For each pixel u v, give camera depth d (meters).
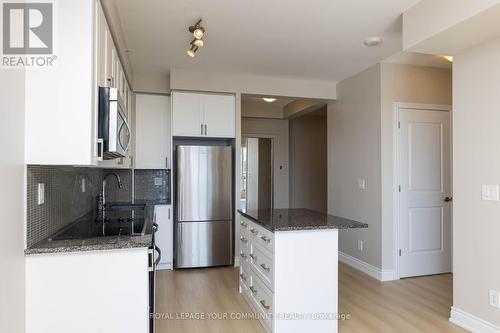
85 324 1.78
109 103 1.92
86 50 1.76
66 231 2.29
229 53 3.71
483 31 2.35
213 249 4.43
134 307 1.83
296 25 3.00
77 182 2.86
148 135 4.56
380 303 3.25
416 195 4.07
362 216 4.31
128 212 3.36
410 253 4.05
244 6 2.65
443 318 2.91
